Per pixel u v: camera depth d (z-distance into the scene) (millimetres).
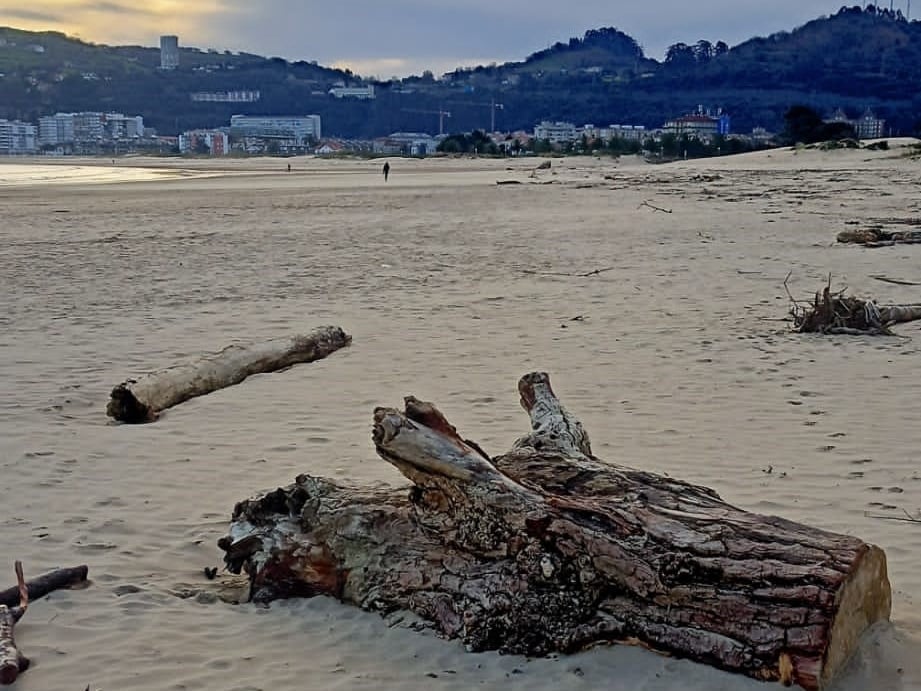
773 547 4301
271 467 7449
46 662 4469
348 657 4547
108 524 6297
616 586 4508
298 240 25375
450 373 10492
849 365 10469
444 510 5004
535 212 34750
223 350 10664
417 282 17562
